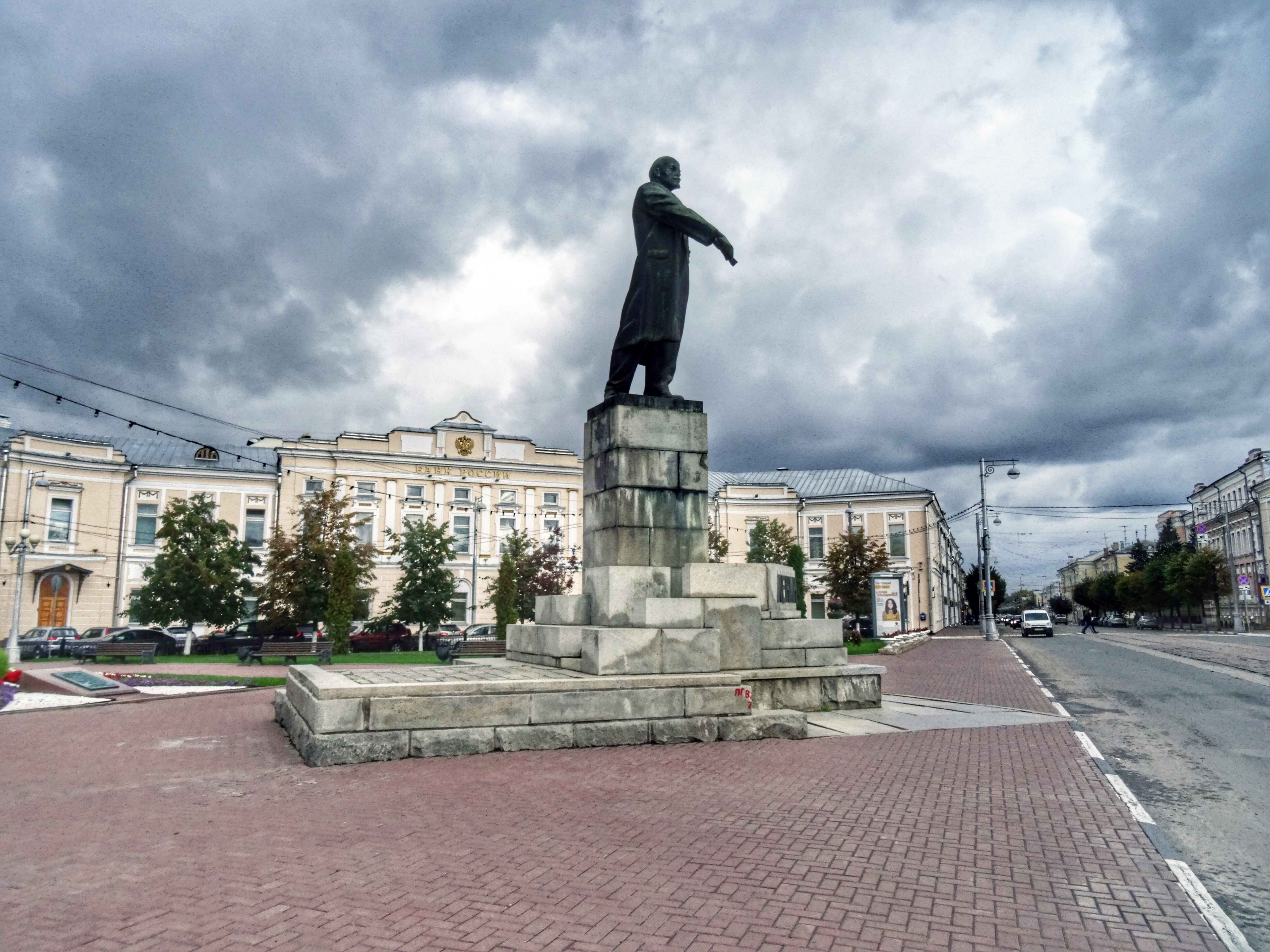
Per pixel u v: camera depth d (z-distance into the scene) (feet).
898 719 38.63
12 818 21.79
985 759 29.53
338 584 97.45
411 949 13.33
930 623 191.01
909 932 14.20
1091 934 14.24
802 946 13.58
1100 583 328.29
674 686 31.89
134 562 146.92
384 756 28.19
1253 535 220.02
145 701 50.67
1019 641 141.49
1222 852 20.07
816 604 196.75
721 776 26.00
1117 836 19.92
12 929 14.19
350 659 91.09
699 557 37.60
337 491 132.05
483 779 25.44
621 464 36.88
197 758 30.48
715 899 15.58
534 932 14.03
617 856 18.08
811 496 201.57
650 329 39.24
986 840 19.60
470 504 168.04
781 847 18.80
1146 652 102.01
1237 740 35.70
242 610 114.32
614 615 35.24
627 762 28.07
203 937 13.79
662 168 40.32
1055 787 25.08
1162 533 314.96
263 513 157.17
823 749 30.94
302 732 30.27
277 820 21.11
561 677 32.45
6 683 49.52
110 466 144.25
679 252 40.16
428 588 124.57
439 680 30.60
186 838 19.65
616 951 13.32
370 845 18.86
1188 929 14.48
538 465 174.09
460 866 17.40
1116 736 36.65
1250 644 122.11
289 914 14.78
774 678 37.63
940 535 230.07
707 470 38.37
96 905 15.30
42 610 135.64
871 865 17.63
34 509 135.13
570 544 174.29
